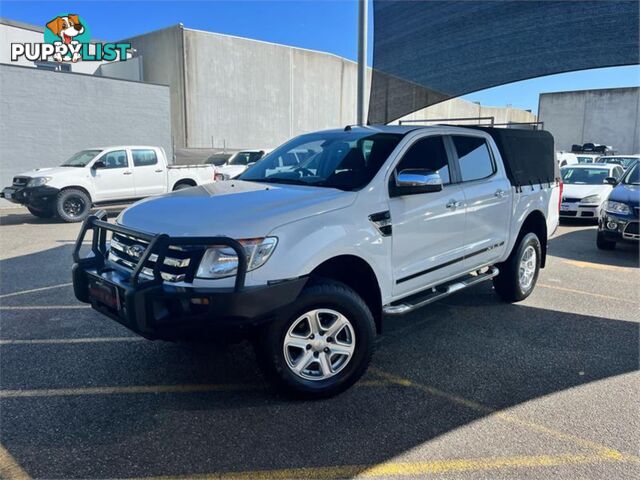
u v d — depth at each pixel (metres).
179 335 3.04
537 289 6.33
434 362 4.10
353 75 35.50
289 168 4.40
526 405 3.42
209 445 2.94
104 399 3.45
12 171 15.59
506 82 6.24
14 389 3.58
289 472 2.72
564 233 10.83
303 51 31.45
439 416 3.28
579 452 2.90
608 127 38.50
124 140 18.14
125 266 3.45
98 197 12.50
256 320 3.06
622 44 5.21
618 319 5.17
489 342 4.53
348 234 3.46
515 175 5.37
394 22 7.78
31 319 5.02
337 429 3.11
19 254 8.23
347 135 4.52
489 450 2.91
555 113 40.66
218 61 27.64
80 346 4.34
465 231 4.61
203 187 4.18
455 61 6.88
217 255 3.03
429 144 4.41
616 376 3.86
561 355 4.25
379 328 3.84
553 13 5.69
